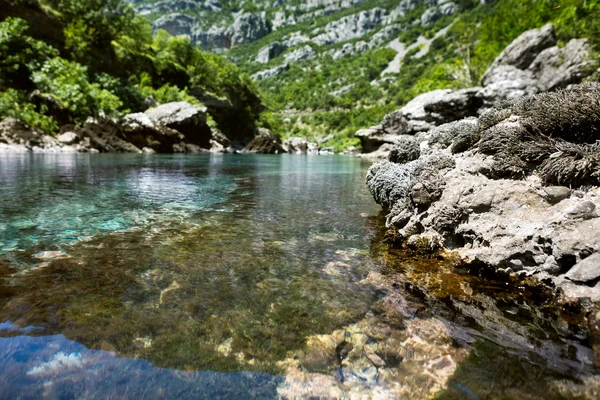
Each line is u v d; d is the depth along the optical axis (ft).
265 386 4.98
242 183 28.76
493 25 119.55
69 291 7.72
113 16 126.82
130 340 5.91
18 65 77.25
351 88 501.15
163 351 5.66
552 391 4.85
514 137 11.17
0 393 4.63
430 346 5.97
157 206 17.74
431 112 80.43
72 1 110.42
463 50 135.85
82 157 52.75
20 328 6.15
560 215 8.49
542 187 9.53
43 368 5.14
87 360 5.36
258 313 7.00
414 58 496.64
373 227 14.28
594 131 10.09
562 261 7.78
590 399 4.69
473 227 9.97
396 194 14.66
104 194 20.65
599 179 8.84
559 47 69.82
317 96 512.63
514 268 8.56
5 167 33.88
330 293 8.00
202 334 6.19
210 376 5.14
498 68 76.69
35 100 74.33
